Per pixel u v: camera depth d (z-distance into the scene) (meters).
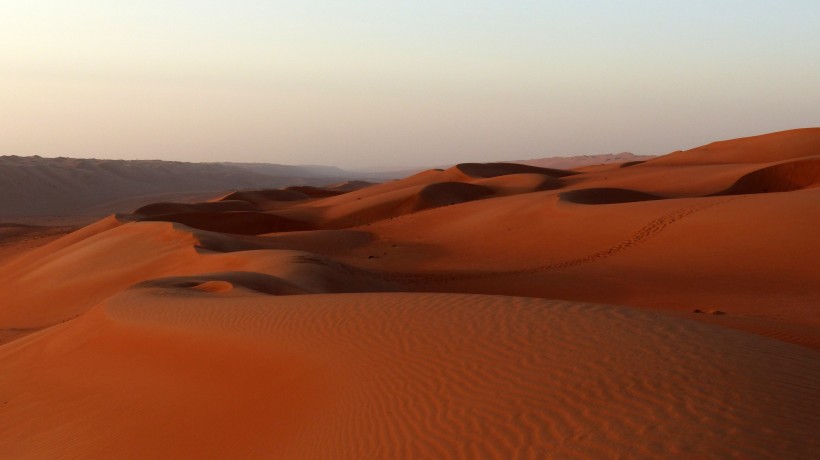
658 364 6.99
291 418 7.91
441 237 39.59
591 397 6.42
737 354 7.18
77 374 12.09
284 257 23.78
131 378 10.95
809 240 23.55
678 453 5.22
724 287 21.11
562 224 34.31
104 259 33.59
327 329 10.04
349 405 7.45
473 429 6.25
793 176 47.25
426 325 9.34
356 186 155.00
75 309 27.08
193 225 55.94
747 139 79.44
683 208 30.86
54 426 10.28
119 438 9.15
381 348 8.82
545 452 5.61
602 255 28.16
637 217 31.48
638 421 5.81
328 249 39.38
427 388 7.34
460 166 84.00
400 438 6.40
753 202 28.83
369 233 44.75
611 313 9.05
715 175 53.84
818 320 15.78
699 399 6.08
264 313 11.62
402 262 33.56
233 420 8.54
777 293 19.72
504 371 7.37
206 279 19.08
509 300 10.23
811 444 5.19
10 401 11.91
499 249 33.28
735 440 5.30
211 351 10.62
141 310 14.23
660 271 24.22
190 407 9.30
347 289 22.11
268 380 9.10
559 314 9.14
